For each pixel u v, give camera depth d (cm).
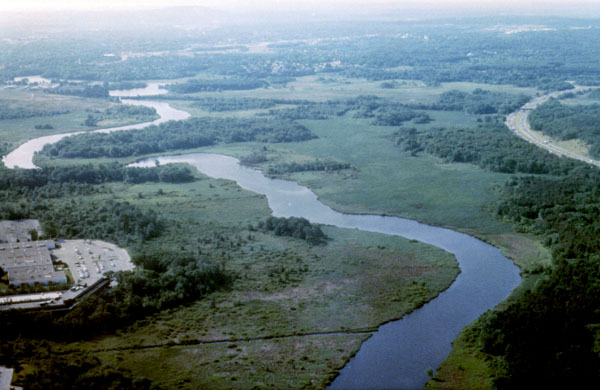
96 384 18612
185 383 19400
